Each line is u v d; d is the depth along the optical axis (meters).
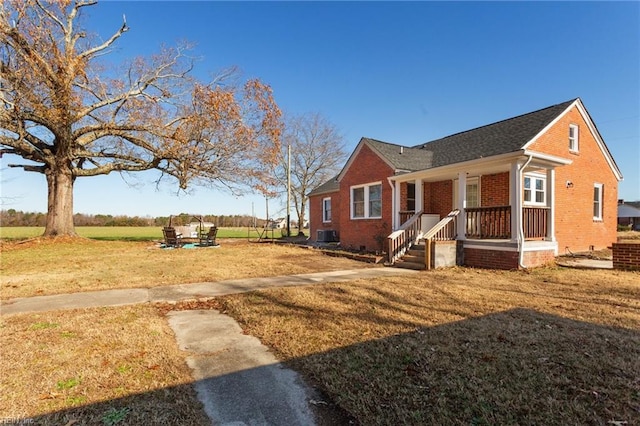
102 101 16.47
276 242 21.00
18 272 8.82
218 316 4.93
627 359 3.18
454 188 13.13
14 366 3.05
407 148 15.38
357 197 15.34
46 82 13.71
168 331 4.18
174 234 16.41
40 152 16.27
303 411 2.38
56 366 3.06
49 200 17.03
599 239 13.78
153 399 2.52
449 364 3.08
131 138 17.45
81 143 17.05
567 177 12.41
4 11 12.84
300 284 7.21
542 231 10.09
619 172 14.86
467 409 2.35
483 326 4.20
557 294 6.07
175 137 16.53
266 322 4.50
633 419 2.22
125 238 24.44
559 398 2.49
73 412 2.32
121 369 3.03
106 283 7.32
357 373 2.93
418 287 6.79
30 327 4.20
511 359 3.19
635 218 43.88
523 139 10.90
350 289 6.59
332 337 3.88
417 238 11.52
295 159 32.25
